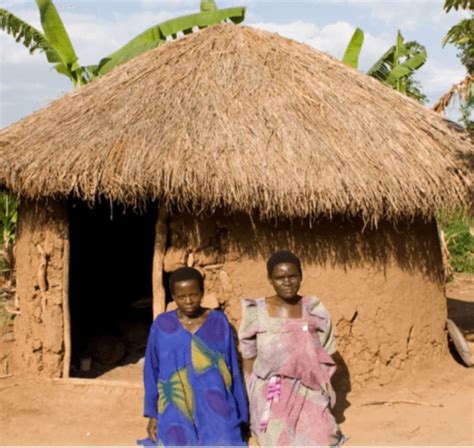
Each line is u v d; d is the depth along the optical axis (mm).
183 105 5699
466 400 5242
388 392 5500
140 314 8180
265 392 4105
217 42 6586
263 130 5441
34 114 6418
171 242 5586
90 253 8156
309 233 5508
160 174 5027
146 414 4223
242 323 4262
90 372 6320
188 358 4098
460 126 6586
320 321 4262
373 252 5641
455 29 6332
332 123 5672
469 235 13062
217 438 3930
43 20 10461
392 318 5730
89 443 4512
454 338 6121
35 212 5797
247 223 5488
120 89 6156
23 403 5305
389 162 5414
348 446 4355
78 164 5164
